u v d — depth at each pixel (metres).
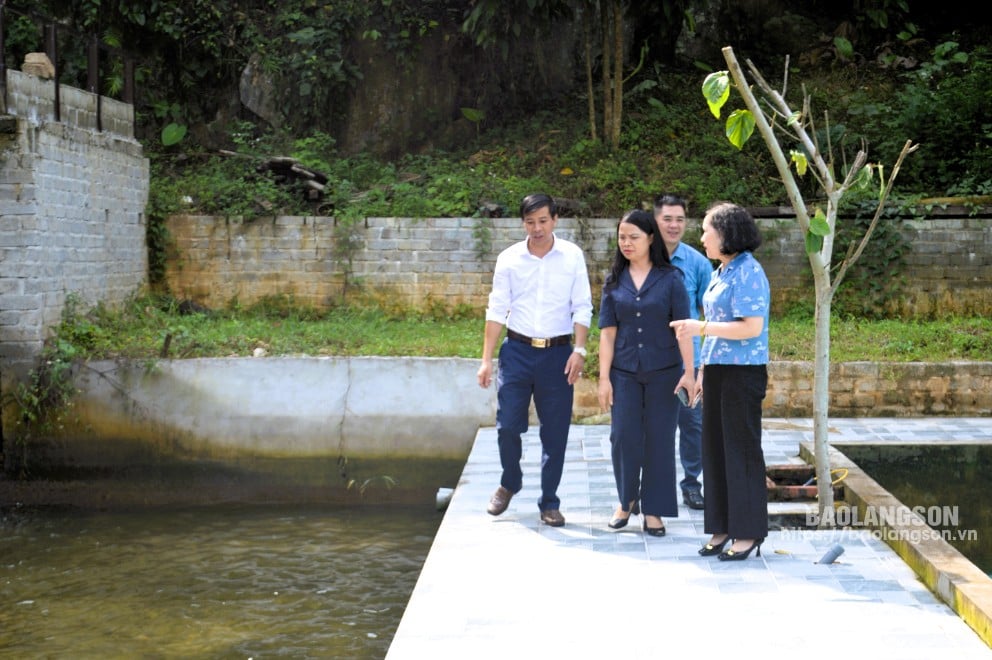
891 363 9.10
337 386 9.36
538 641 4.11
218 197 12.20
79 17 14.77
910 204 11.71
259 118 15.22
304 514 8.91
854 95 15.09
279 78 14.95
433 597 4.65
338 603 6.60
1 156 9.04
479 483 6.98
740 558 5.12
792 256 11.79
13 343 9.16
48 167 9.39
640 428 5.50
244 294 11.96
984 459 7.21
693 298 6.02
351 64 15.03
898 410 9.10
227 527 8.50
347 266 11.88
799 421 8.95
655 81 15.74
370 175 13.53
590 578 4.89
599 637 4.14
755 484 5.08
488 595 4.68
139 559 7.61
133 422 9.34
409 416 9.32
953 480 6.59
